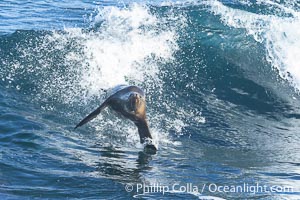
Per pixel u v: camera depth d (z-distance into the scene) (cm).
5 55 5028
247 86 5200
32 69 4866
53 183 3109
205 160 3741
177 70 5222
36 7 7856
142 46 5419
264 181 3425
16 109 4194
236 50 5631
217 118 4581
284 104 5016
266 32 5862
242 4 7475
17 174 3172
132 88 3812
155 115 4459
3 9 7562
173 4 6975
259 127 4534
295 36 5834
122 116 3812
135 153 3712
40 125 3953
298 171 3650
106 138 3900
